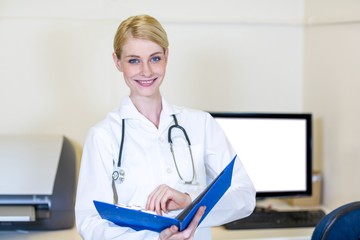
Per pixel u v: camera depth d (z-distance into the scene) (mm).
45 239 2115
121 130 1643
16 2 2553
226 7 2748
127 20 1565
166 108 1687
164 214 1540
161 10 2691
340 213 1555
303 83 2848
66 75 2611
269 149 2457
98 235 1461
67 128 2629
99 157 1593
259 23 2770
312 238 1602
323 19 2604
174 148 1662
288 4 2801
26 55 2576
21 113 2596
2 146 2350
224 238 2113
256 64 2799
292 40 2826
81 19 2600
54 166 2277
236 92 2791
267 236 2137
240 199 1620
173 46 2711
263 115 2445
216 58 2754
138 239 1423
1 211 2152
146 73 1533
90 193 1556
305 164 2490
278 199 2789
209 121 1749
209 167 1724
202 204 1339
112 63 2633
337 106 2521
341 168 2500
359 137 2340
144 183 1608
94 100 2639
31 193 2174
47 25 2582
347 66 2424
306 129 2482
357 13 2318
